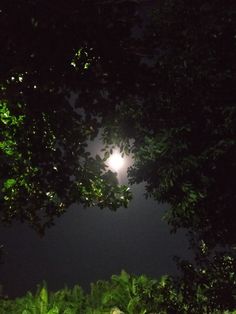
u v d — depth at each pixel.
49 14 5.30
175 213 8.10
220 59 8.24
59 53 5.43
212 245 8.67
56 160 8.34
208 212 8.31
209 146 8.00
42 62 5.47
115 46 5.70
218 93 8.18
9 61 5.43
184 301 8.61
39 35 5.36
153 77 6.05
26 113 7.02
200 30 8.11
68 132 8.23
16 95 6.20
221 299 8.40
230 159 7.92
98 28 5.51
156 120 8.48
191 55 8.02
